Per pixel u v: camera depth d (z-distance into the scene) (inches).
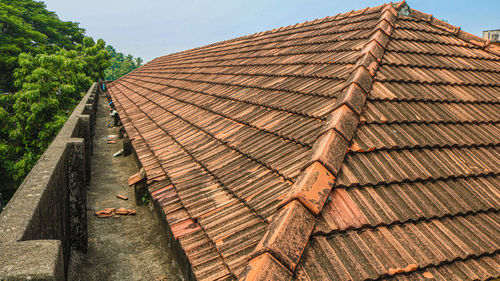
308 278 85.4
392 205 115.3
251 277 81.4
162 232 202.8
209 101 297.6
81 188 192.4
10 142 768.3
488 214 126.0
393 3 274.1
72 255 185.2
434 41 245.9
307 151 144.6
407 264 96.0
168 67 690.2
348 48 239.0
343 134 132.8
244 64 367.9
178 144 231.5
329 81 203.2
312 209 101.2
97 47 1346.0
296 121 176.9
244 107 238.8
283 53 327.3
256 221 121.7
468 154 152.8
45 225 122.5
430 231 110.8
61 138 196.5
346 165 124.9
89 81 1017.5
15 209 105.6
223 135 209.2
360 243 99.5
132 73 952.3
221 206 140.4
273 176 142.8
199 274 107.0
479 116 180.7
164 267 181.0
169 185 177.5
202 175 174.2
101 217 247.4
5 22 1155.3
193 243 124.7
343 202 110.6
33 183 126.3
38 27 1509.6
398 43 228.2
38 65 769.6
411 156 140.4
